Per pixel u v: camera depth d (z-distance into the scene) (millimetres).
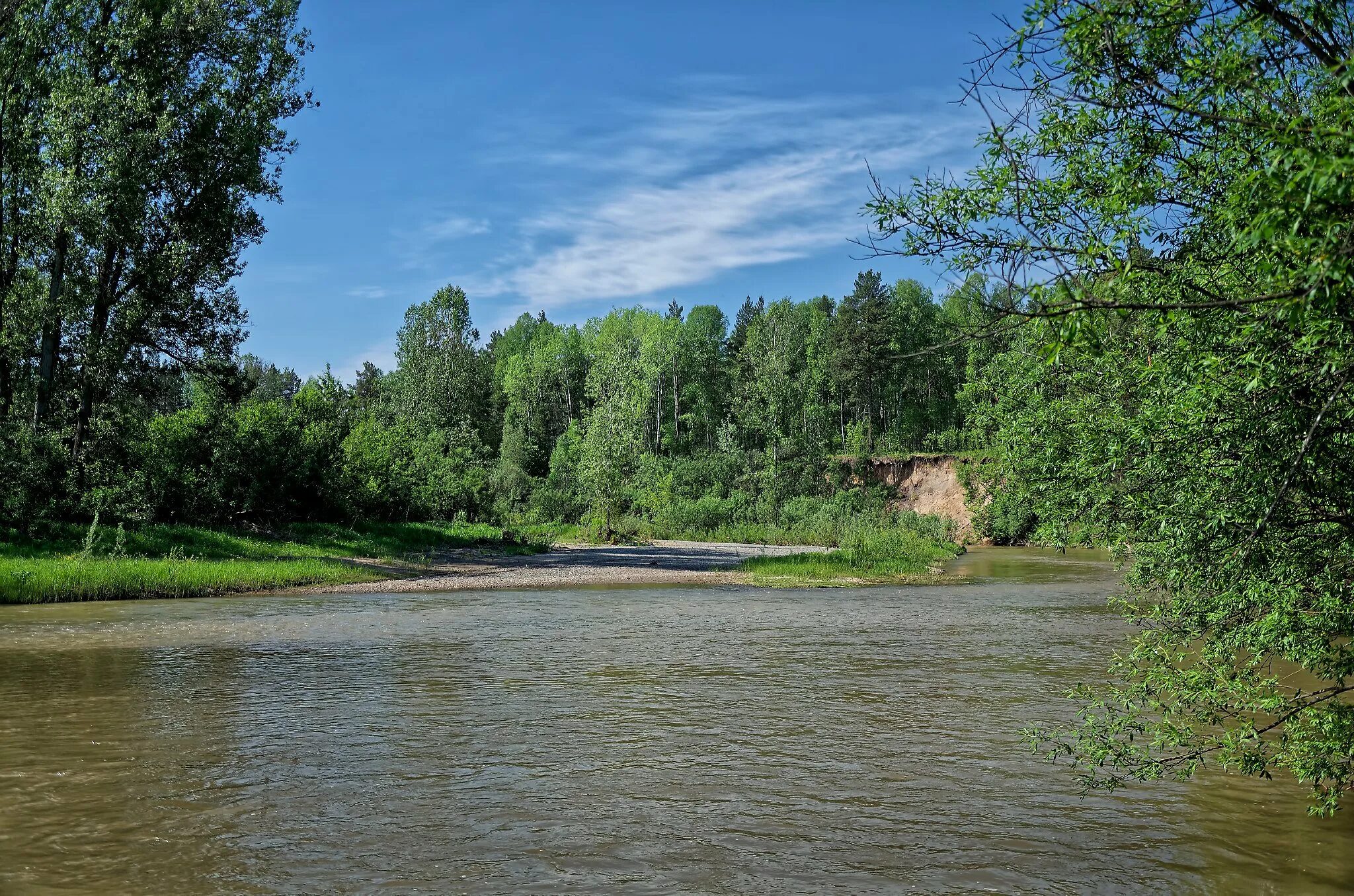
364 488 43594
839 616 20281
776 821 6844
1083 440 7504
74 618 19031
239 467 35500
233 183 33156
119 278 32812
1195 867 5949
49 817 6848
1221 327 5234
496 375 127562
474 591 26359
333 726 9742
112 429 31625
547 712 10453
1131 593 10836
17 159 29812
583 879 5762
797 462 75500
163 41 31453
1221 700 6539
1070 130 5738
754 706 10734
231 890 5566
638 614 20609
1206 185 5523
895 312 84438
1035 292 4387
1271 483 5301
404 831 6613
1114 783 7523
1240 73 4887
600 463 60094
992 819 6867
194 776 7891
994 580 30688
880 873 5883
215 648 15188
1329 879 5734
